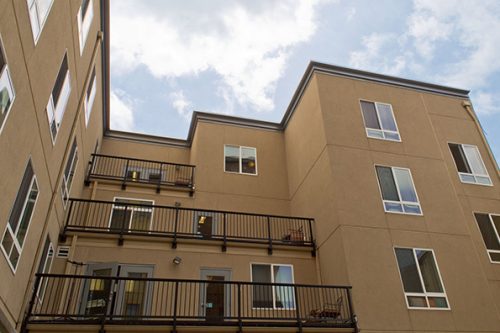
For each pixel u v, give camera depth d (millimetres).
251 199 13484
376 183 10750
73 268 9578
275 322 8562
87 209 10898
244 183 13805
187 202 12883
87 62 9656
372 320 8594
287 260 11102
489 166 12367
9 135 4855
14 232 5652
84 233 9992
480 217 11141
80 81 9039
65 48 7191
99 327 7406
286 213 13469
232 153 14438
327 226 10562
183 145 15891
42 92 6055
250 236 12547
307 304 10227
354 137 11469
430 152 11922
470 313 9227
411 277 9430
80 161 10938
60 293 9086
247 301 9328
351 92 12469
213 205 13008
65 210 9828
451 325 8938
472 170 12086
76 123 8914
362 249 9555
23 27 4816
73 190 10523
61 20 6656
